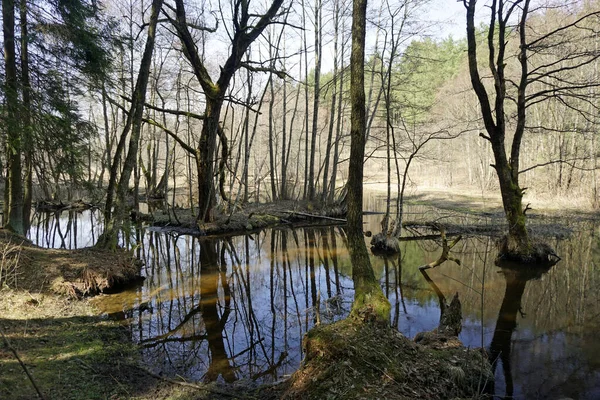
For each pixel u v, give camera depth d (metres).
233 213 18.42
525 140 27.72
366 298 5.19
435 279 10.17
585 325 7.07
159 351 5.83
